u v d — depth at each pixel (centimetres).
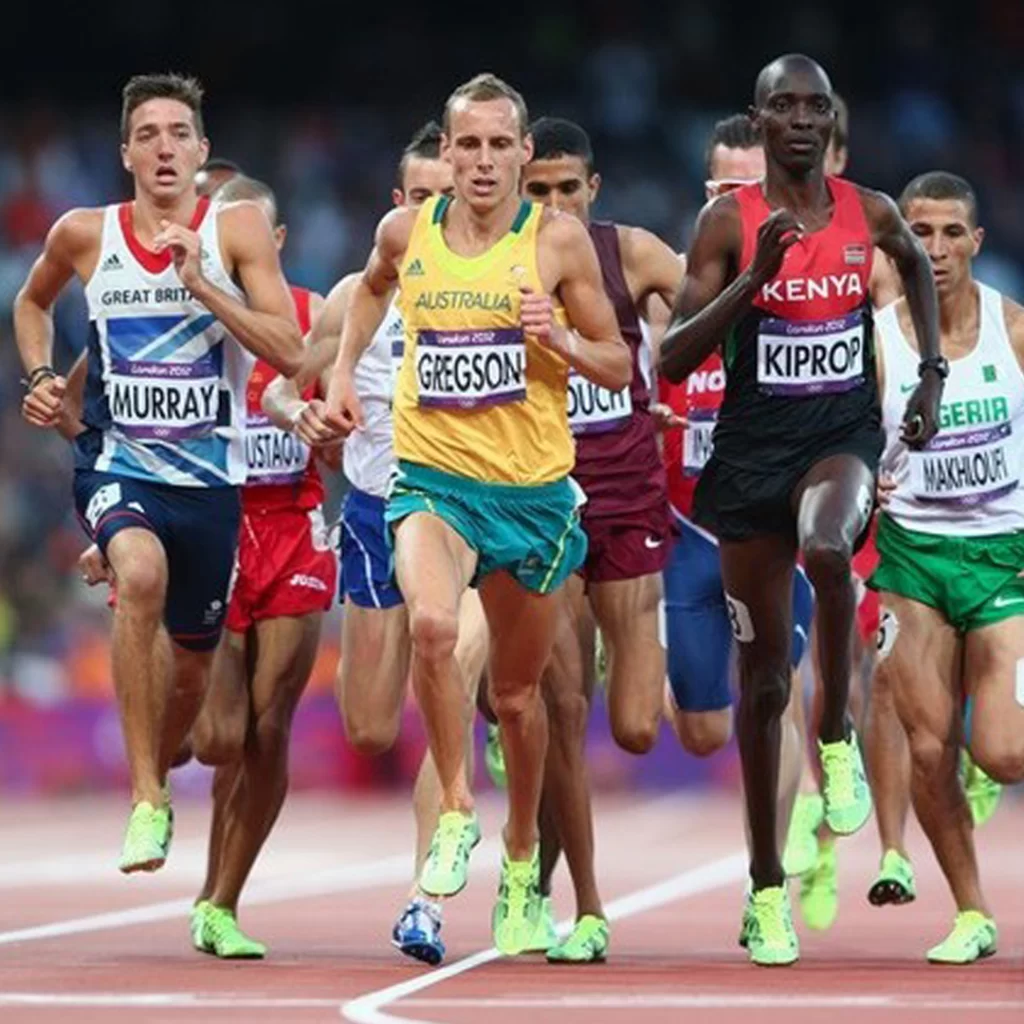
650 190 10062
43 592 7844
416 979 2764
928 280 2909
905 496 3066
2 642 7681
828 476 2800
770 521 2861
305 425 2961
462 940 3350
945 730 3030
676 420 3288
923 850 5169
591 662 3212
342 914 3838
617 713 3269
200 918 3153
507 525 2778
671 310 3052
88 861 5116
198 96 3055
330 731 7606
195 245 2936
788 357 2838
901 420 3080
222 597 3081
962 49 11088
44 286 3102
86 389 3073
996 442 3059
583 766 3048
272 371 3303
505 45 11031
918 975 2806
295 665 3228
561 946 3009
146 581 2920
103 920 3675
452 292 2750
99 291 3025
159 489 3017
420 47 11038
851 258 2838
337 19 11206
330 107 10888
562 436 2806
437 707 2703
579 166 3173
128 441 3019
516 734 2906
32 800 7450
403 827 6294
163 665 3012
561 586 2839
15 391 8494
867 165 10394
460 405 2753
